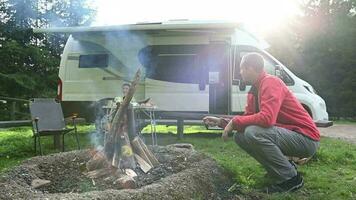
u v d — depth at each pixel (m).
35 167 4.59
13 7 26.55
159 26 11.15
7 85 23.11
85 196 3.50
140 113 9.17
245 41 11.43
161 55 11.54
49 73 25.42
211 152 8.04
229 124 4.87
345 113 25.56
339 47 26.05
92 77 11.77
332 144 9.52
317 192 5.08
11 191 3.76
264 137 4.73
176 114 10.09
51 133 7.73
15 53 24.06
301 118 4.91
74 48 11.96
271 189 4.88
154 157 4.99
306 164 6.82
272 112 4.70
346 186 5.34
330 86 25.91
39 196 3.61
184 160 5.10
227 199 4.55
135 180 4.43
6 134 11.57
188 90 11.42
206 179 4.67
